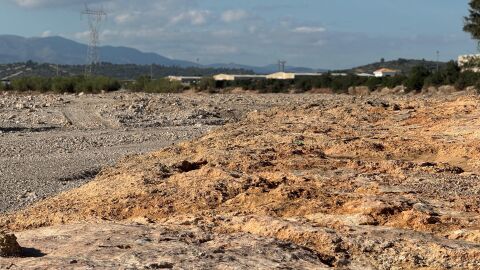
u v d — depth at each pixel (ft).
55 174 81.76
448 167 50.75
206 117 170.50
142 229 35.73
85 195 50.90
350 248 32.35
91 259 28.50
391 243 32.45
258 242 32.01
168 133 133.49
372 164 51.98
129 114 169.07
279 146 61.98
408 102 87.81
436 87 239.30
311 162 53.62
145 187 48.55
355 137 64.69
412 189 43.39
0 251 30.04
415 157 57.21
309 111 87.97
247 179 47.44
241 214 39.73
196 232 34.58
